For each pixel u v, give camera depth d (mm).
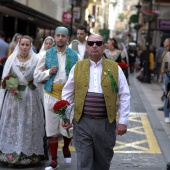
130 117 10641
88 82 4766
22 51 6328
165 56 11109
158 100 13883
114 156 7137
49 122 6129
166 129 9383
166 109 9961
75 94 4832
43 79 6145
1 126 6363
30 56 6434
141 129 9320
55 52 6242
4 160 6301
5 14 22219
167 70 9109
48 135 6168
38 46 16031
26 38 6359
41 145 6461
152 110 11781
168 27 32312
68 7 40188
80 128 4789
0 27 22547
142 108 12062
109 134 4801
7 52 10875
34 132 6371
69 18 30812
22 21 26219
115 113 4824
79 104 4770
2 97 6398
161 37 32844
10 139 6309
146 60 20062
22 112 6305
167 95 7922
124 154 7297
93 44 4766
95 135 4746
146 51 20203
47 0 27609
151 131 9141
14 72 6340
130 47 28297
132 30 63406
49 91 6121
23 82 6340
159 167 6590
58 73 6145
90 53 4801
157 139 8453
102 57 4895
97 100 4723
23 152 6273
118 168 6469
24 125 6305
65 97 4973
